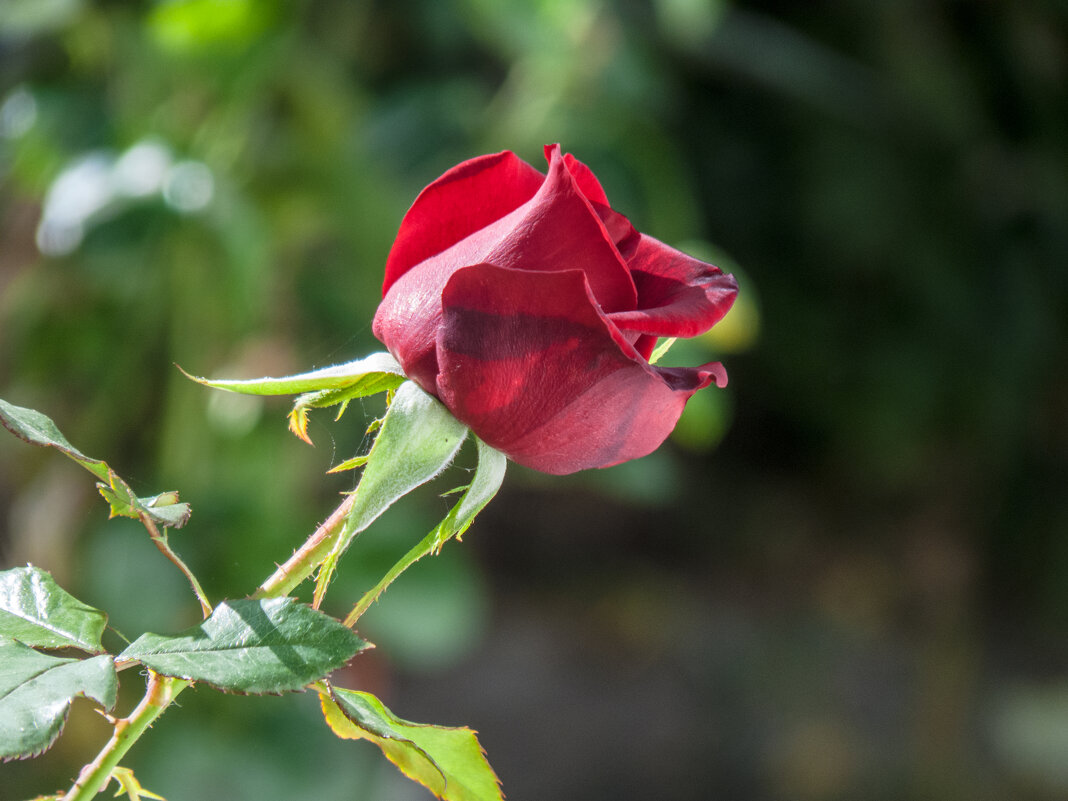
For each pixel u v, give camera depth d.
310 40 1.60
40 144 1.40
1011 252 2.93
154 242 1.27
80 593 1.38
